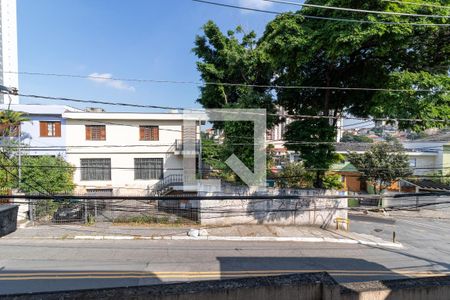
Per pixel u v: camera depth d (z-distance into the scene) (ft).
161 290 7.55
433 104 30.73
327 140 44.55
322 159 44.70
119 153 70.38
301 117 43.62
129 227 46.91
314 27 36.35
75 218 49.16
